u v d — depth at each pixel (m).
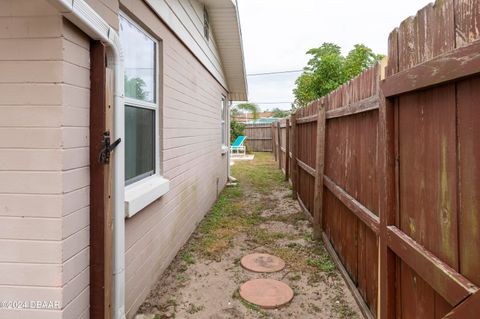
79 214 1.67
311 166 4.98
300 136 6.21
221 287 2.92
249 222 5.00
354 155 2.80
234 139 19.19
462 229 1.19
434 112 1.38
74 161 1.61
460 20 1.15
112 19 2.06
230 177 9.12
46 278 1.53
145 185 2.76
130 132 2.60
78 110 1.63
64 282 1.54
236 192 7.46
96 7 1.85
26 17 1.49
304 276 3.13
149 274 2.81
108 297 1.84
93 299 1.78
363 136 2.54
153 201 2.87
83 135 1.69
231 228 4.68
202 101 5.17
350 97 2.92
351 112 2.75
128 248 2.38
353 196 2.83
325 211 4.12
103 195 1.76
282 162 10.86
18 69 1.50
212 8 5.33
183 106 3.95
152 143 3.08
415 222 1.56
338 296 2.75
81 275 1.70
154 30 2.89
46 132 1.50
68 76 1.54
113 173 1.92
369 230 2.40
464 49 1.09
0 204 1.52
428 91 1.43
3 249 1.53
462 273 1.19
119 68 1.94
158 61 3.13
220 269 3.30
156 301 2.69
